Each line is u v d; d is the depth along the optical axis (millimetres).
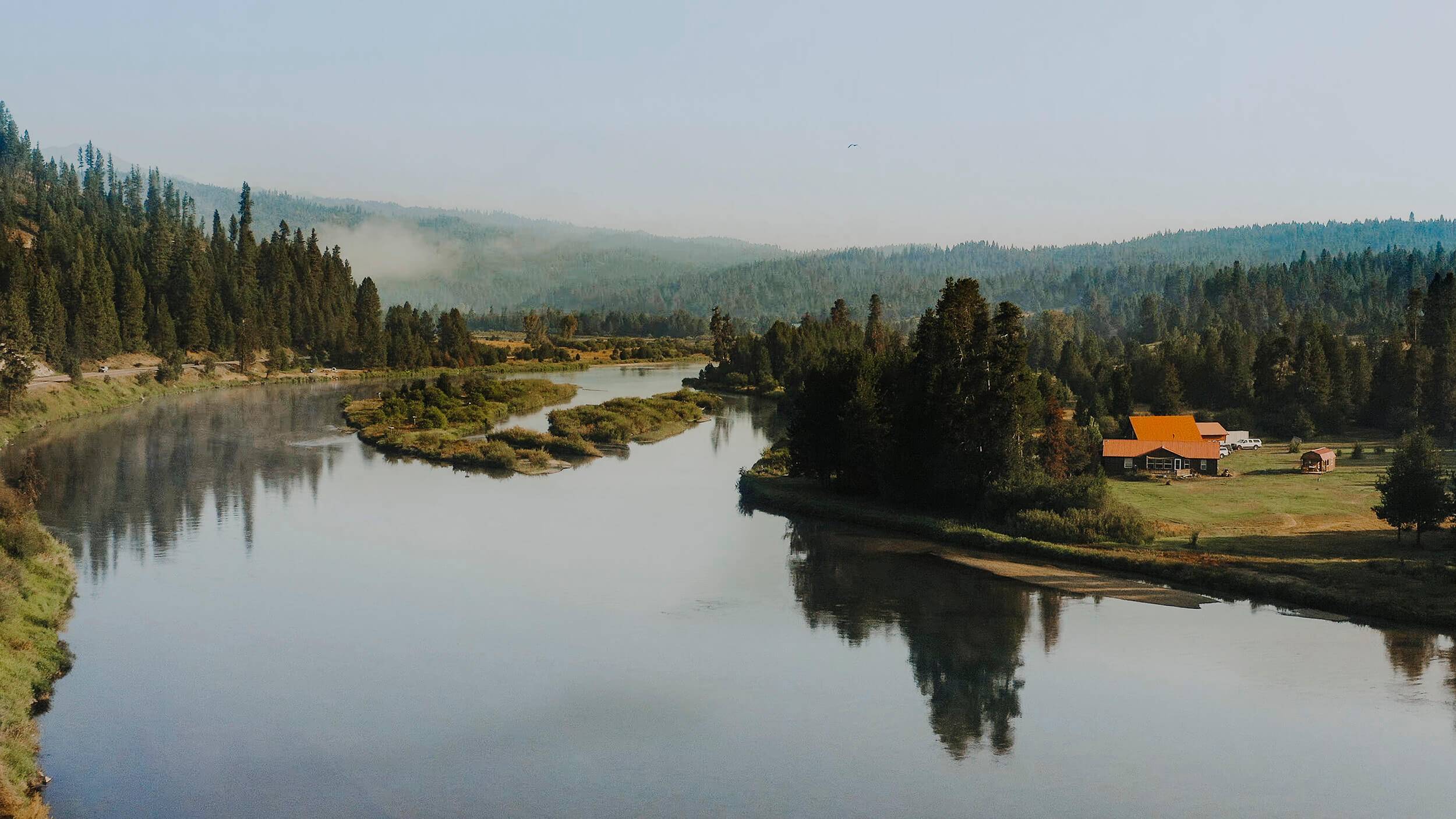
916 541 70812
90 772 34656
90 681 42594
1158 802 34375
